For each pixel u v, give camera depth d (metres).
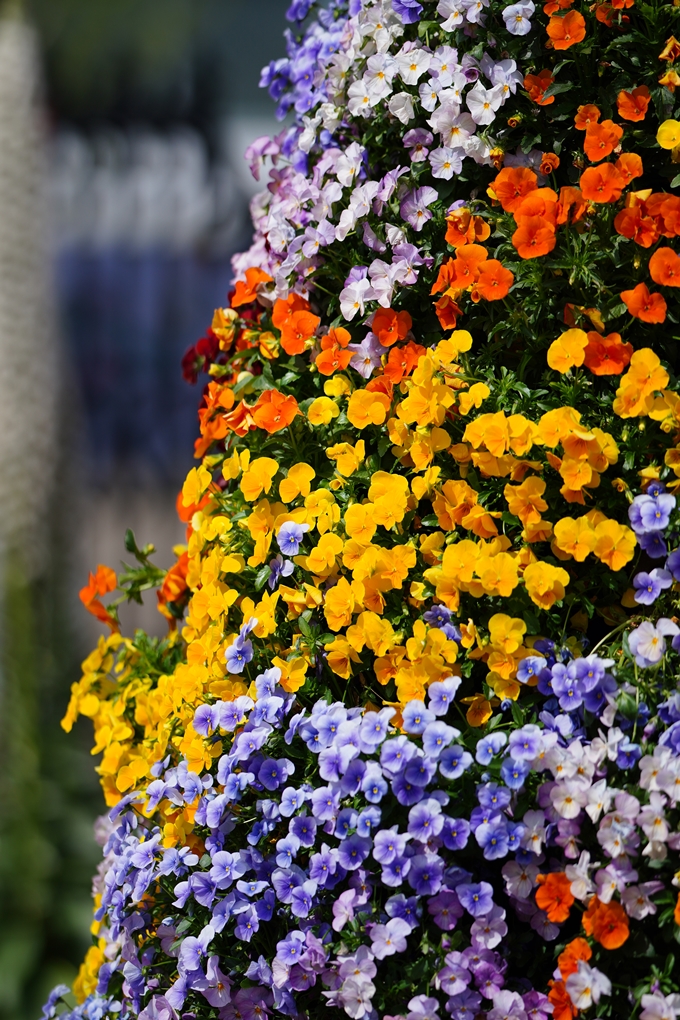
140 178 8.66
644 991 3.01
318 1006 3.10
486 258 3.16
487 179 3.22
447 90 3.20
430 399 3.13
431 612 3.13
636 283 3.15
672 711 3.05
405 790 3.05
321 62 3.34
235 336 3.38
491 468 3.12
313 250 3.25
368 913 3.06
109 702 3.36
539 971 3.08
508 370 3.18
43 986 4.94
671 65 3.15
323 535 3.14
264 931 3.12
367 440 3.22
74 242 8.59
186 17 9.22
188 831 3.17
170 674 3.37
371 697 3.14
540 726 3.09
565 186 3.17
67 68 8.66
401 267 3.20
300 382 3.30
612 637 3.15
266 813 3.09
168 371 8.55
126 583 3.44
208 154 8.59
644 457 3.13
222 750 3.15
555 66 3.20
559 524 3.09
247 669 3.17
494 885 3.08
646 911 3.01
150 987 3.14
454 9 3.20
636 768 3.06
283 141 3.44
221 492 3.28
